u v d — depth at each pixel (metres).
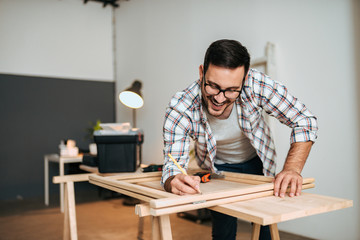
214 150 1.26
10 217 3.18
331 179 2.23
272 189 0.95
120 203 3.76
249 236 2.46
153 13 4.03
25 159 4.23
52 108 4.43
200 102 1.17
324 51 2.25
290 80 2.48
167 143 1.18
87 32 4.71
